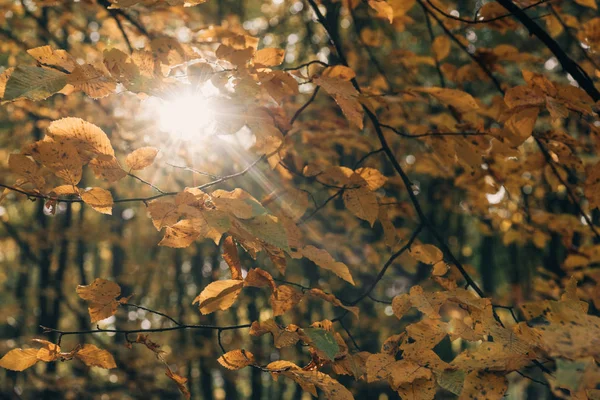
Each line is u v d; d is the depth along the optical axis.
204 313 1.88
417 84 3.75
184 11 3.32
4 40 4.66
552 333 1.37
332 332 1.92
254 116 1.81
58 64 1.62
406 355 1.74
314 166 2.20
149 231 11.66
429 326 1.77
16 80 1.50
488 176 3.21
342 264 1.81
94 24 5.47
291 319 8.77
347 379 7.76
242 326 1.86
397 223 6.96
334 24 4.11
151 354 8.84
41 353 1.84
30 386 8.55
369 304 9.05
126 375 8.63
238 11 7.90
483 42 5.38
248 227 1.52
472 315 1.85
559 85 2.06
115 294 1.85
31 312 11.03
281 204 2.31
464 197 5.65
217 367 10.33
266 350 10.05
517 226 3.96
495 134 2.35
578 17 4.30
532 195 4.70
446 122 3.27
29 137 6.75
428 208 8.15
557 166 3.17
